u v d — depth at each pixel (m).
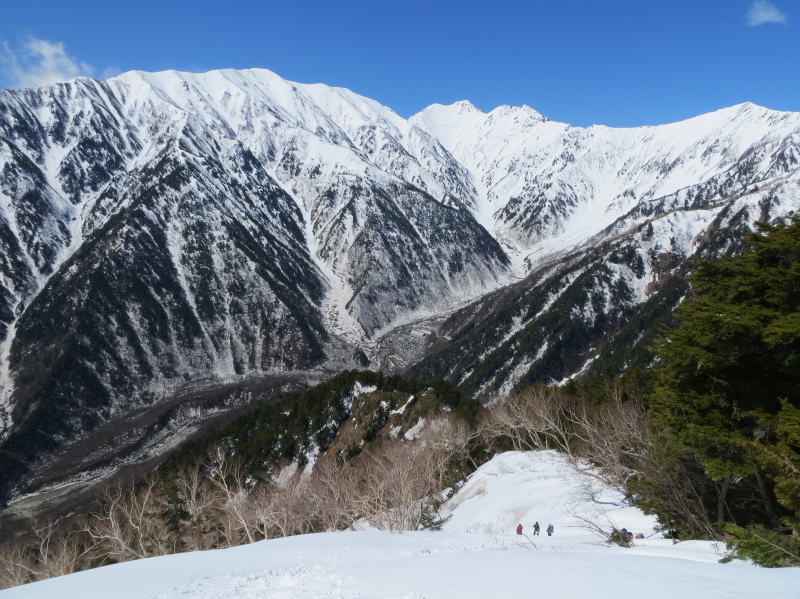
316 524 39.09
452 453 48.50
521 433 51.66
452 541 23.97
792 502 15.12
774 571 12.20
